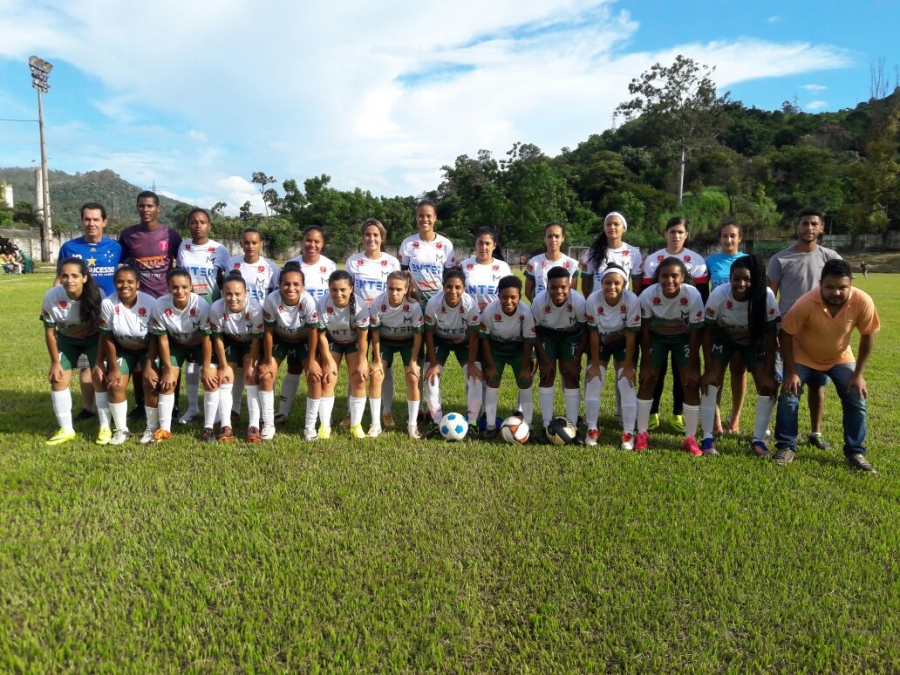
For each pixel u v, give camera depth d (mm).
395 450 5090
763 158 62719
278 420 6113
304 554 3322
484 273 6164
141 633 2656
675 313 5254
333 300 5430
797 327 5023
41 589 2930
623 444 5336
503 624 2766
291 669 2441
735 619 2801
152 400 5344
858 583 3109
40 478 4289
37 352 9391
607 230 6281
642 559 3303
